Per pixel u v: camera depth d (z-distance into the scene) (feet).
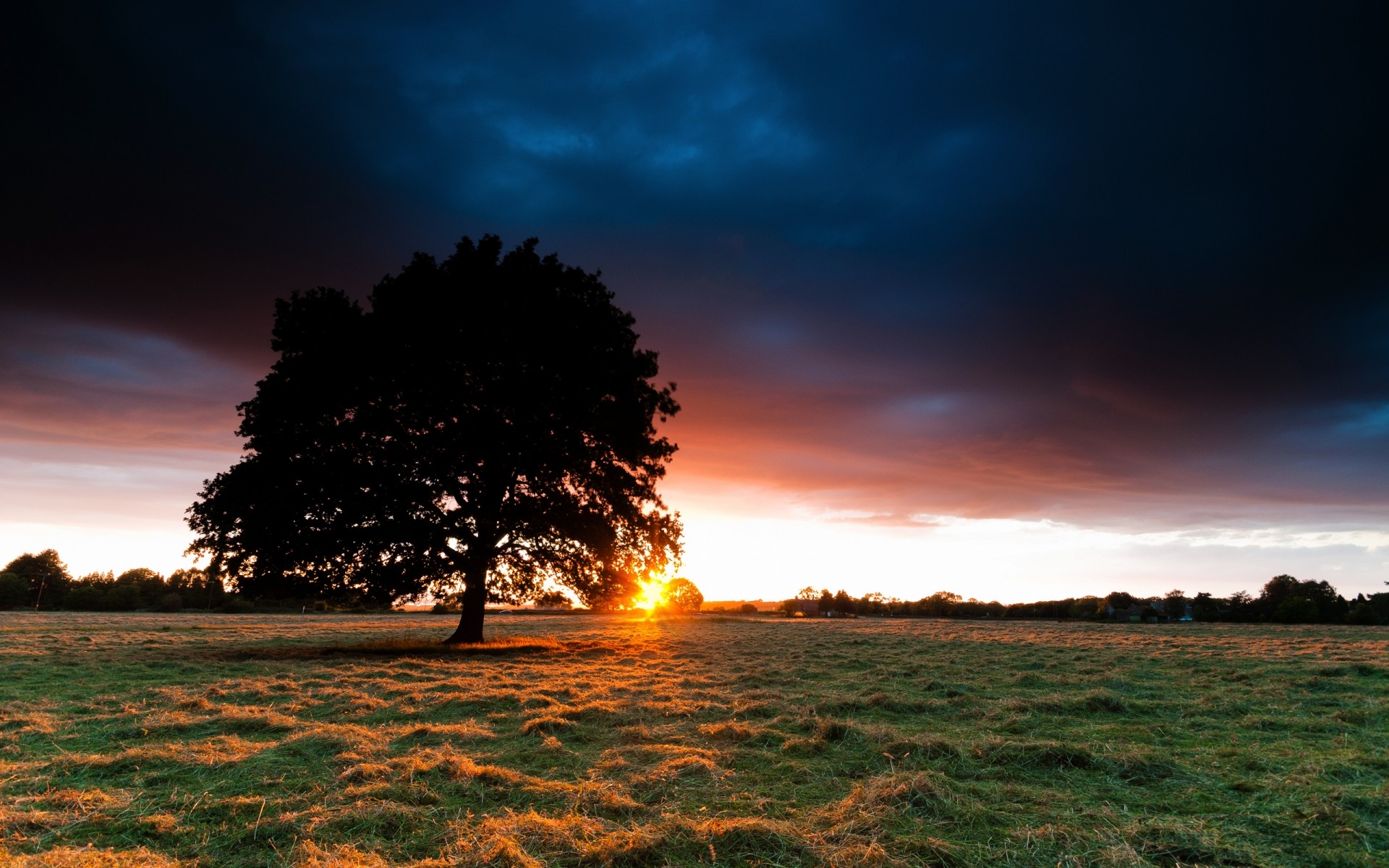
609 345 69.72
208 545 58.49
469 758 19.06
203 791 16.11
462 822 13.75
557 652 58.49
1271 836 13.19
